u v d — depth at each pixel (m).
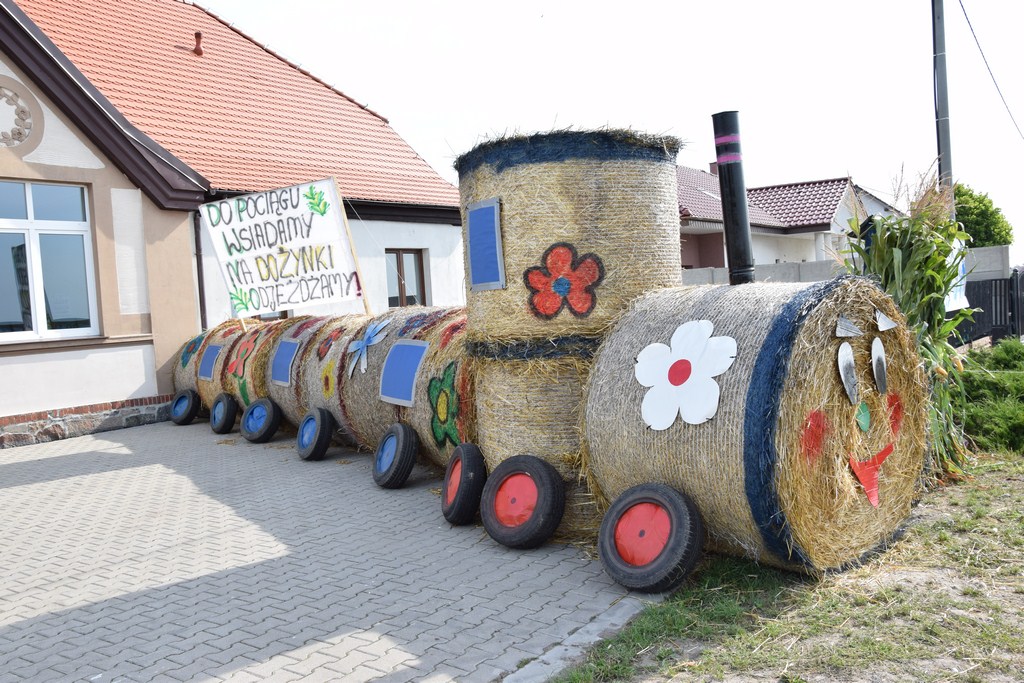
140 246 12.26
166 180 12.38
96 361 11.73
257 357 10.52
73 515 7.13
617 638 3.91
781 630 3.85
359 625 4.34
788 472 4.09
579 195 5.59
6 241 11.02
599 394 5.00
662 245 5.81
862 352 4.72
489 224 5.84
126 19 16.84
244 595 4.93
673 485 4.56
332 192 9.95
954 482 6.26
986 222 35.75
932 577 4.43
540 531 5.32
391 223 16.44
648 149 5.75
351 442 9.37
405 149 18.94
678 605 4.20
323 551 5.71
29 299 11.22
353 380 8.52
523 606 4.46
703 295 4.94
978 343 13.76
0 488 8.34
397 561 5.40
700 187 26.58
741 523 4.33
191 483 8.16
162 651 4.18
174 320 12.62
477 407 6.30
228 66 17.70
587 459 5.14
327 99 19.00
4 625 4.70
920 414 5.24
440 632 4.18
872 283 4.68
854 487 4.59
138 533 6.46
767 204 27.33
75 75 11.35
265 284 10.45
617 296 5.60
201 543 6.08
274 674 3.81
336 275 10.07
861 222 6.99
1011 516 5.35
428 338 7.63
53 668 4.06
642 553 4.50
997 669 3.37
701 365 4.45
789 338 4.18
